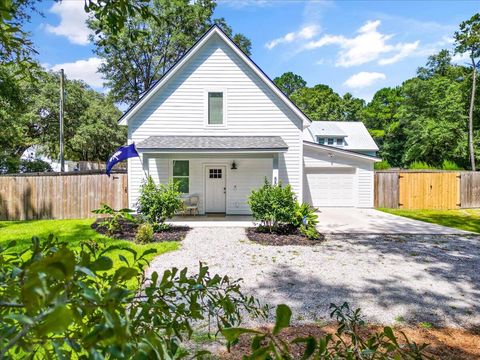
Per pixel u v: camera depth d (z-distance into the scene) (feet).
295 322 14.34
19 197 42.96
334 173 52.60
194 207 42.73
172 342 3.24
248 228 36.22
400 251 27.04
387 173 52.70
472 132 84.99
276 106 42.86
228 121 42.73
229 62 42.42
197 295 4.17
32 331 2.39
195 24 83.30
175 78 42.24
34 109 77.77
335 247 28.37
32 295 2.09
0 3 3.51
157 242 29.30
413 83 109.29
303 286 18.92
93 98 95.14
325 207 52.60
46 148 82.94
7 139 57.31
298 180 43.42
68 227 36.14
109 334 2.11
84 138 82.84
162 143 38.52
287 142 43.09
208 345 11.93
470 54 78.59
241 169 45.34
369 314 15.37
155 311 3.70
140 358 2.39
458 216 46.21
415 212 49.44
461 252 26.81
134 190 42.52
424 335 13.51
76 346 2.42
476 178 52.85
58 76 82.28
